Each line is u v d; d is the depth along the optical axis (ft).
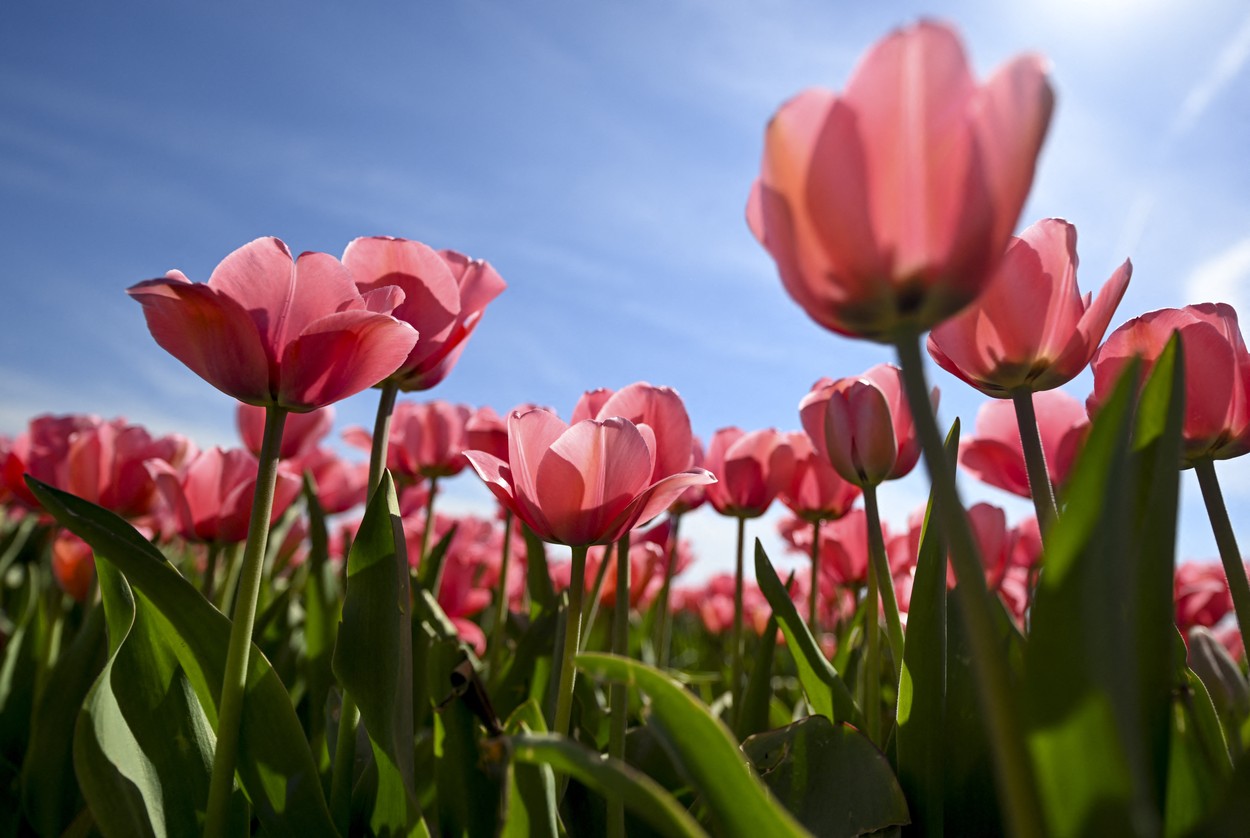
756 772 1.28
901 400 1.53
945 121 0.65
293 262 1.14
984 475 1.83
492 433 2.11
